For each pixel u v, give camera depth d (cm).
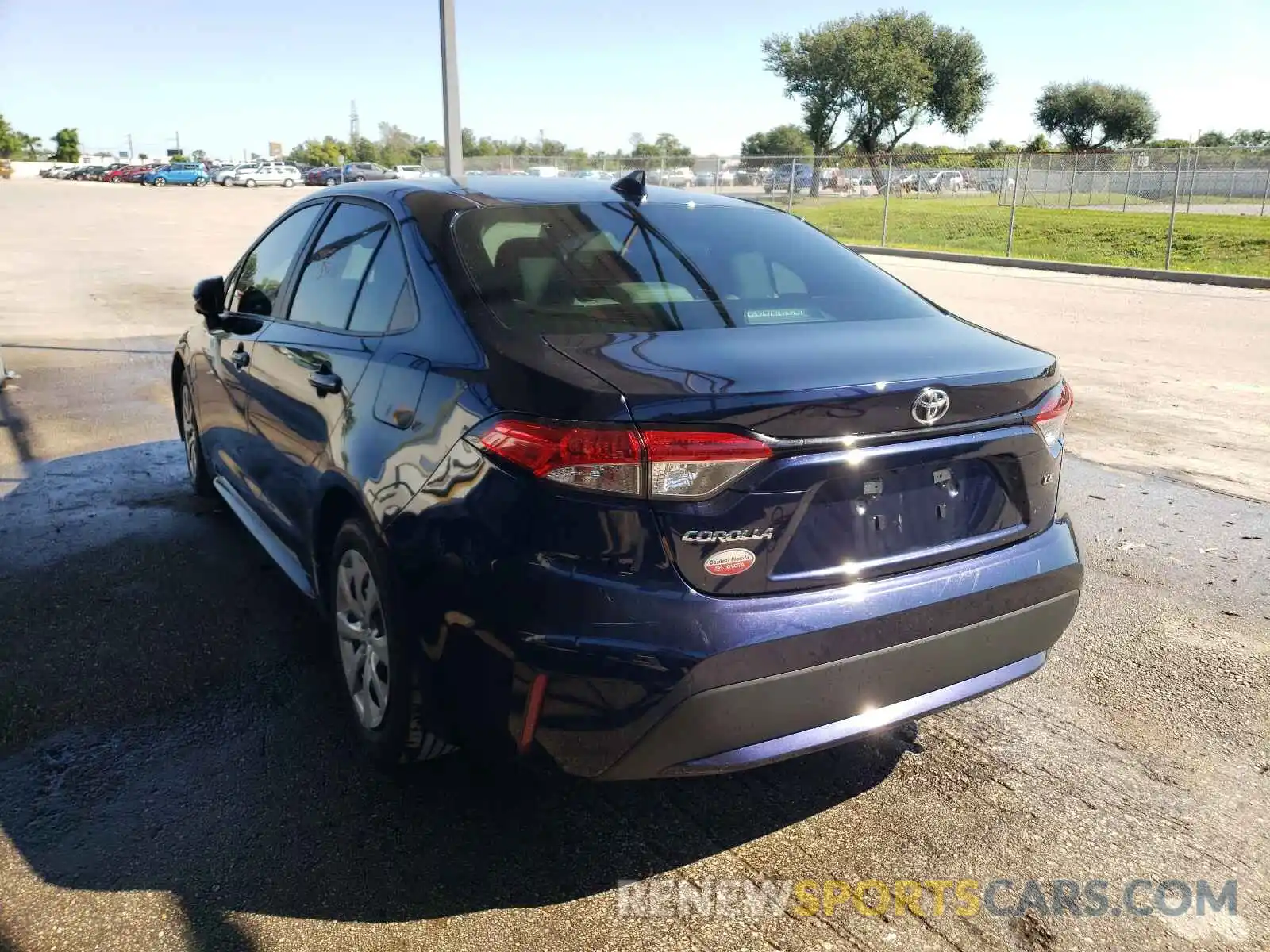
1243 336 1152
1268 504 561
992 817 285
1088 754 318
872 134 5334
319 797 287
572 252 298
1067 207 3200
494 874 257
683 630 221
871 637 238
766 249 332
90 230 2572
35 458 615
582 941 236
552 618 223
